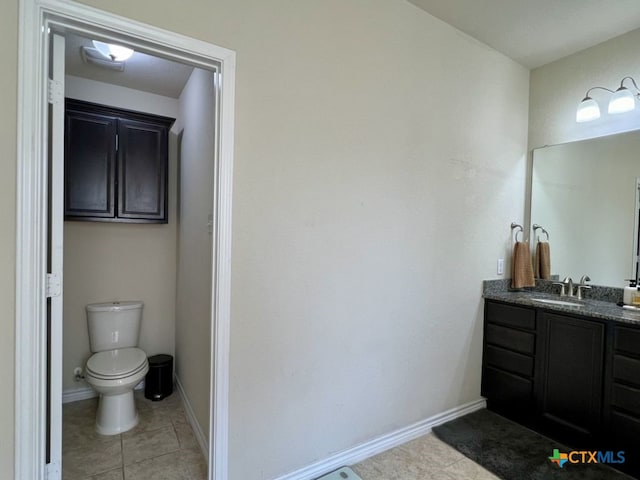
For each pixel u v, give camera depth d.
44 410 1.23
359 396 1.95
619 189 2.36
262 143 1.57
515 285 2.67
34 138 1.17
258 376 1.61
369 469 1.87
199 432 2.07
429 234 2.23
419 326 2.21
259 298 1.60
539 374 2.24
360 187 1.90
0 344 1.13
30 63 1.14
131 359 2.35
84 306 2.66
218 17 1.44
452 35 2.28
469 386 2.53
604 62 2.42
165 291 2.98
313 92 1.71
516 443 2.13
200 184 2.18
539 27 2.26
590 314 1.98
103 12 1.23
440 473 1.84
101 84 2.67
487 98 2.53
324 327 1.81
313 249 1.75
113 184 2.57
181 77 2.58
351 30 1.83
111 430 2.18
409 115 2.09
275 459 1.67
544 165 2.75
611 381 1.90
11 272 1.14
